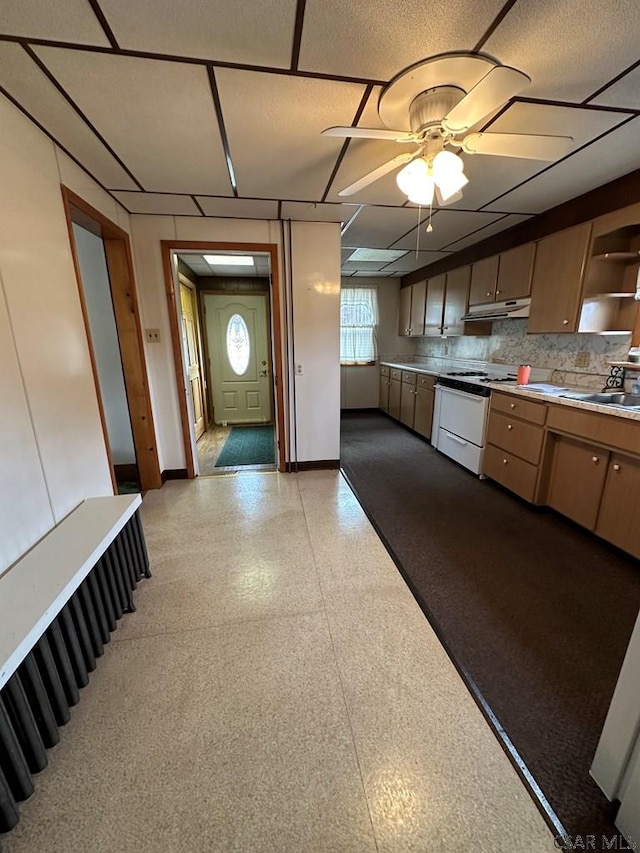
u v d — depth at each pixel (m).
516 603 1.85
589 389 2.82
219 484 3.39
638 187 2.19
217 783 1.10
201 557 2.25
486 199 2.66
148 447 3.20
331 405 3.62
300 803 1.05
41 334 1.66
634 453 1.97
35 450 1.57
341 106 1.57
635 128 1.77
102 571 1.59
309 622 1.73
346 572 2.09
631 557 2.20
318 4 1.08
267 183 2.37
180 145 1.88
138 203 2.72
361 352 6.42
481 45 1.24
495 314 3.53
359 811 1.03
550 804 1.04
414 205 2.77
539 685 1.42
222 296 5.29
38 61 1.28
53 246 1.79
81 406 1.97
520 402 2.84
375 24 1.15
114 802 1.06
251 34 1.19
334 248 3.27
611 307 2.59
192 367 4.66
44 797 1.07
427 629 1.68
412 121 1.48
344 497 3.08
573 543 2.38
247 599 1.88
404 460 4.01
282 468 3.69
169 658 1.54
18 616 1.14
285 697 1.37
